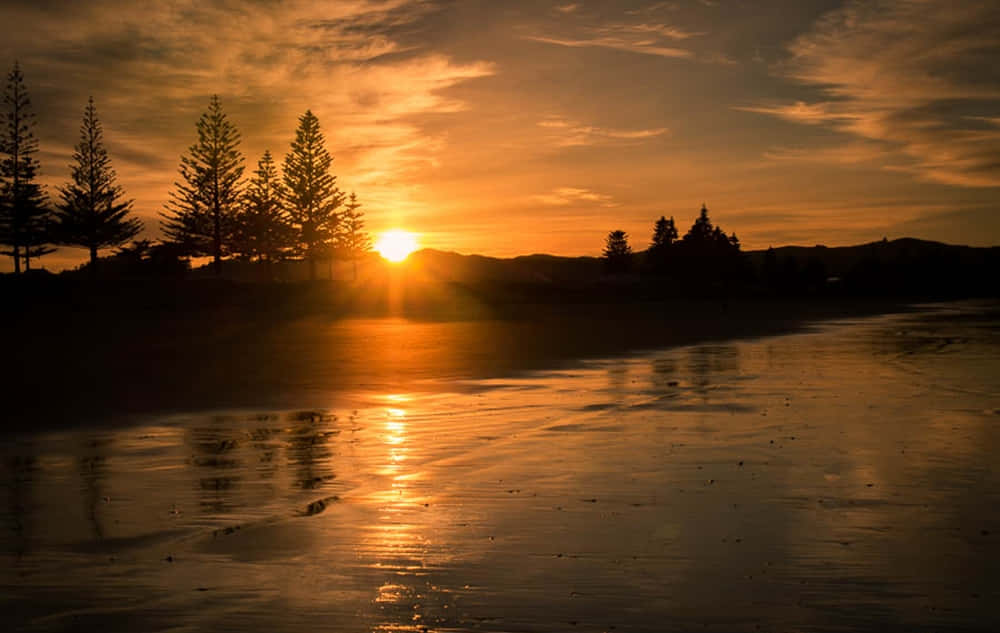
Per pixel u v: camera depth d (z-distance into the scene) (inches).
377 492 324.5
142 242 2731.3
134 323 1820.9
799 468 362.3
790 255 6186.0
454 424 500.4
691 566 229.9
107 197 2586.1
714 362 928.3
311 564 234.4
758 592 209.2
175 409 567.8
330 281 2819.9
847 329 1692.9
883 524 271.6
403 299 2731.3
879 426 478.3
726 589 211.5
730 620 191.6
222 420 518.6
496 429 480.1
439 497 314.8
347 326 1824.6
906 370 827.4
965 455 389.4
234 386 705.6
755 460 380.8
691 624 189.5
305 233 3223.4
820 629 186.4
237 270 3196.4
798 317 2367.1
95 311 2007.9
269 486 336.2
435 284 3058.6
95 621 192.2
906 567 227.8
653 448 414.0
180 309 2135.8
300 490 328.8
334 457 398.3
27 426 493.0
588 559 236.8
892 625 188.2
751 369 844.6
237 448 423.2
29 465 380.8
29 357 1027.3
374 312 2389.3
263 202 3063.5
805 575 221.6
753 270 5876.0
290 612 197.8
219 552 246.2
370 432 472.1
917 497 308.2
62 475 358.9
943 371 815.1
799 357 997.2
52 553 245.6
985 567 227.3
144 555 243.6
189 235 2913.4
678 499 308.0
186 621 192.2
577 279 5108.3
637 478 345.4
